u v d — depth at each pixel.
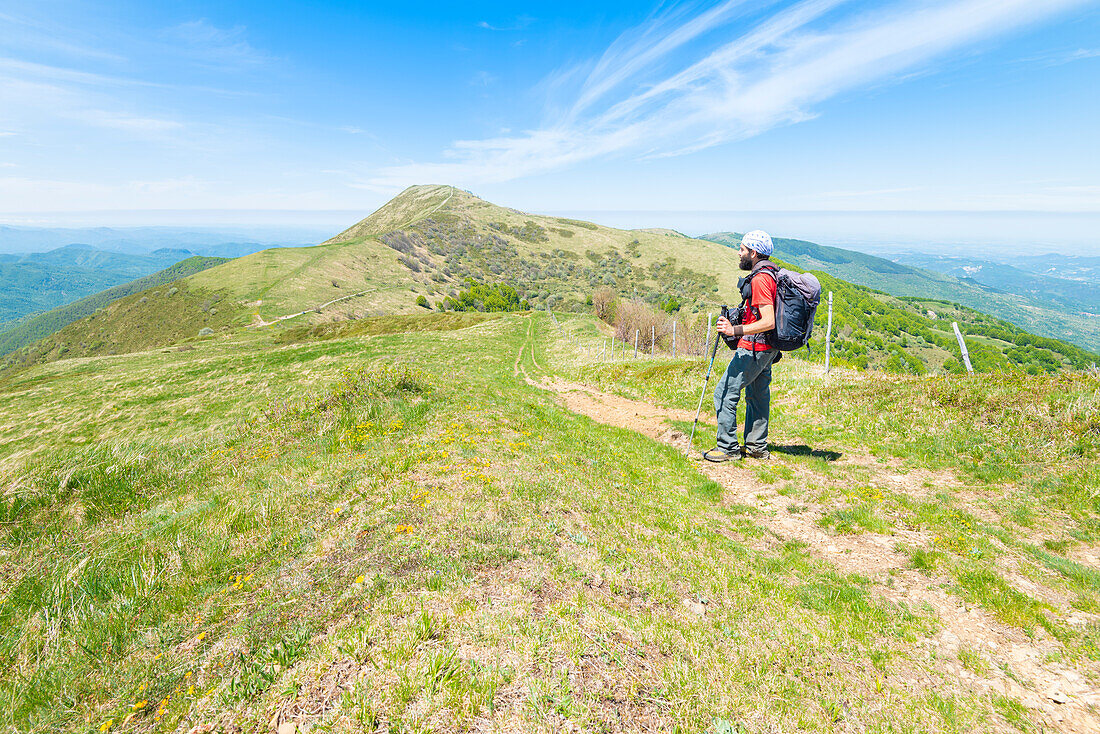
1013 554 4.99
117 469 9.72
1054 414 7.82
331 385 12.84
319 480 6.93
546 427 11.02
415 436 8.53
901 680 3.49
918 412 9.53
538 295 165.50
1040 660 3.56
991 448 7.66
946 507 6.25
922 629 4.04
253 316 100.31
